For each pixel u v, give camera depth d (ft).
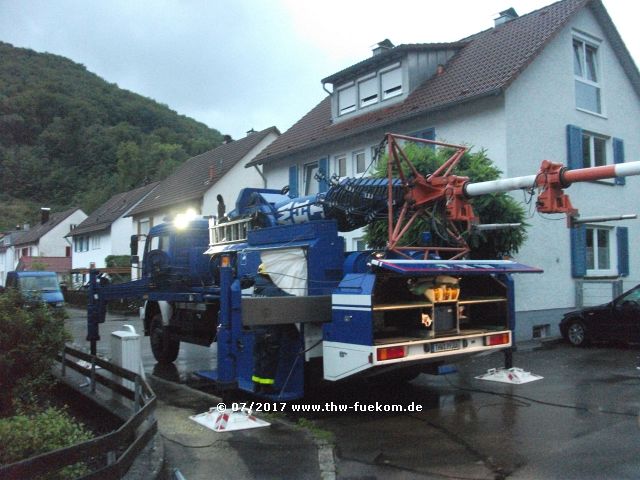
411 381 30.63
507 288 26.43
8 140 291.99
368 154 56.70
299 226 26.43
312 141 62.18
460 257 25.84
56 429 15.28
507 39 52.85
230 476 16.78
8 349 20.38
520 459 18.25
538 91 47.60
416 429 21.95
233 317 25.46
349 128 58.59
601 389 28.14
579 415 23.36
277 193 33.35
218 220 35.06
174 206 98.78
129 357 25.03
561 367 34.53
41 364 21.16
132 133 286.46
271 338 24.09
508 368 31.35
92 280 39.81
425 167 34.14
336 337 23.32
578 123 51.11
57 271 166.71
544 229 47.11
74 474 14.46
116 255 128.16
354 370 22.41
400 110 53.06
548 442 19.88
